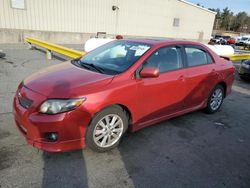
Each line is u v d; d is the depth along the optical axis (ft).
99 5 62.34
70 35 59.00
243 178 9.27
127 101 10.10
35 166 8.86
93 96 9.00
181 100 12.92
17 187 7.77
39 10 52.16
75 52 24.03
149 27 77.56
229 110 17.07
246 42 113.70
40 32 53.52
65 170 8.79
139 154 10.27
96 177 8.57
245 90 23.73
